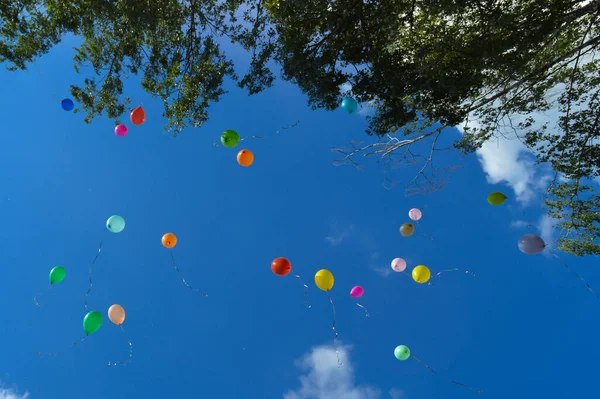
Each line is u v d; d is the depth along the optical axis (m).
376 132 6.82
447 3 5.39
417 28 6.52
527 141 6.85
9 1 6.57
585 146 6.52
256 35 7.11
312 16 6.53
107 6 6.60
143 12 6.69
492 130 7.05
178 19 7.35
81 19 7.02
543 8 5.91
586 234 6.82
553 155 6.76
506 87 6.91
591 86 6.51
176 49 7.54
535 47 6.20
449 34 6.36
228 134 5.43
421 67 6.11
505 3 6.00
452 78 6.03
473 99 6.74
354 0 6.16
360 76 6.49
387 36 6.54
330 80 6.60
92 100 7.47
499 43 6.02
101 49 7.38
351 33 6.61
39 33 6.92
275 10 6.66
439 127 7.08
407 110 6.56
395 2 6.02
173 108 7.50
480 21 6.16
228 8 7.18
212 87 7.51
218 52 7.59
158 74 7.43
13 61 6.85
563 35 6.79
